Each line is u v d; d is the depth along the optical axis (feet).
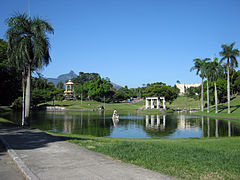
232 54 148.66
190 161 25.40
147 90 285.84
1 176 21.47
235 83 221.66
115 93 405.39
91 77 468.34
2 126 64.64
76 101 368.68
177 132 81.51
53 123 115.34
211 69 171.73
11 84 102.47
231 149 37.96
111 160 25.49
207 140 53.26
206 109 214.28
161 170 21.63
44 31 69.51
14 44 68.85
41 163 24.13
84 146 34.17
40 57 69.56
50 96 322.14
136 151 30.58
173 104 352.49
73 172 20.98
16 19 68.33
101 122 121.90
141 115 185.16
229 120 130.82
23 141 38.40
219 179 19.36
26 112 73.15
